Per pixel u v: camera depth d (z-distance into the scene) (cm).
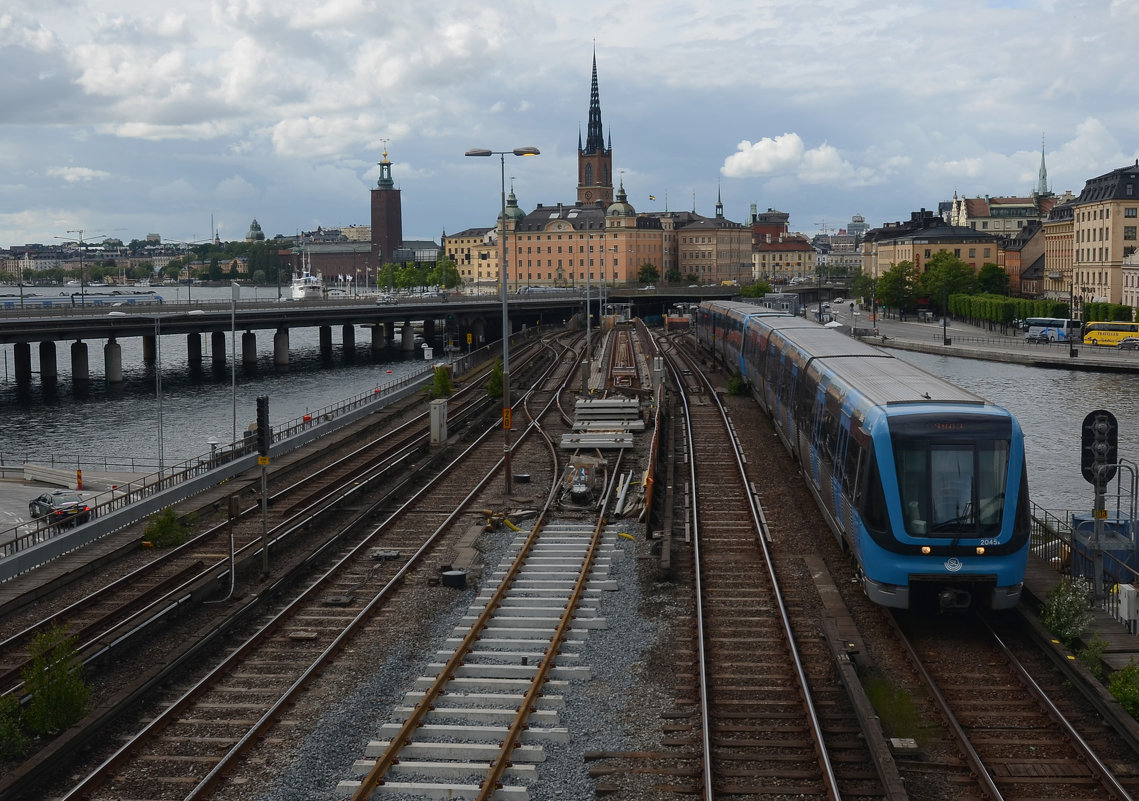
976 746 1934
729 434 5475
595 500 3988
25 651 2589
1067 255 19412
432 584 2950
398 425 6538
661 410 5650
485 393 7875
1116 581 3000
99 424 9669
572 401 7181
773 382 5278
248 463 5050
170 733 2025
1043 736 1975
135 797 1789
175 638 2581
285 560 3262
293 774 1828
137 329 12750
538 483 4381
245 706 2130
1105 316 14400
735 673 2277
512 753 1891
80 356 12744
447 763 1848
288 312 14525
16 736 1967
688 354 10700
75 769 1909
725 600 2762
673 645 2445
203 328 13775
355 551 3259
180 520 3834
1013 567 2477
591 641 2483
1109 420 2688
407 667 2322
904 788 1723
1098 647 2217
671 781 1806
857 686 2058
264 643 2523
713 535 3422
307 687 2219
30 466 6856
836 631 2367
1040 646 2398
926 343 14562
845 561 3106
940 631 2552
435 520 3747
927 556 2481
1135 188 16312
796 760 1870
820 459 3447
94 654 2378
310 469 5031
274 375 13938
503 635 2514
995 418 2558
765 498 3934
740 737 1966
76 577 3228
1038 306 16475
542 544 3359
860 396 2958
